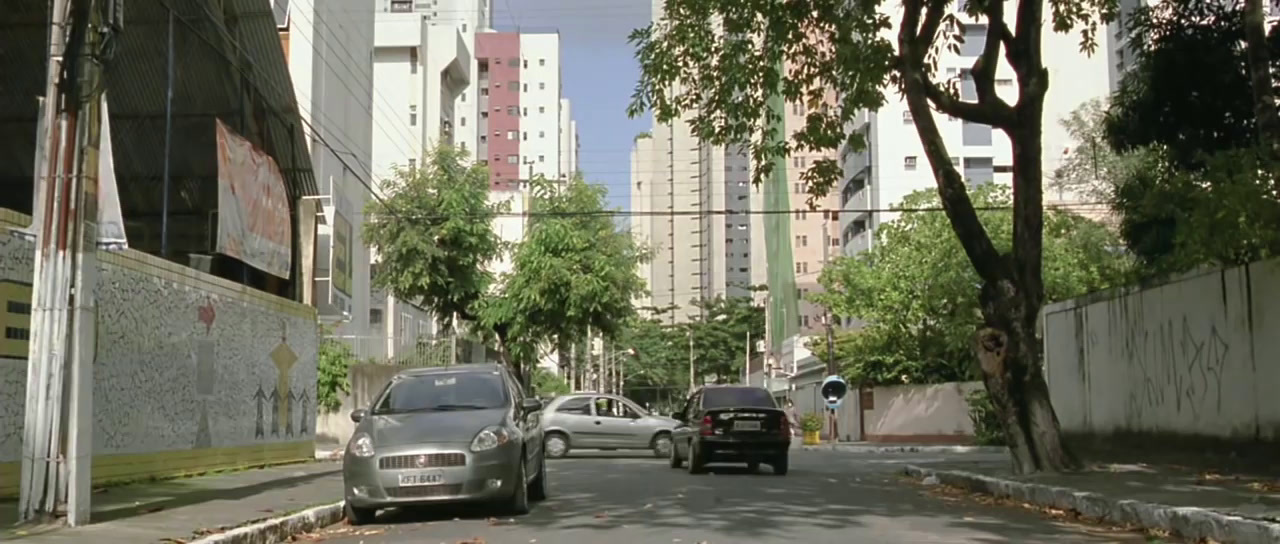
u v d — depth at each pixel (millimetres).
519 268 34375
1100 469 15422
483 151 109375
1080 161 35125
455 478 11109
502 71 110625
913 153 56625
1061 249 32750
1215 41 16188
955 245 33969
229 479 15484
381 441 11414
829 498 14008
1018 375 15805
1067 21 16984
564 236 33812
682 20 16250
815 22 15977
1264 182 11938
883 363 41312
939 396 39219
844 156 62344
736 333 90875
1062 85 52000
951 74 55219
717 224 108062
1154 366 17266
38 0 17109
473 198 34344
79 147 9836
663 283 114625
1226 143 16875
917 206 35469
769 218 83938
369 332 40812
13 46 17438
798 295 75375
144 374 14586
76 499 9703
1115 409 18844
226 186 17422
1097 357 19672
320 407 28578
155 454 14898
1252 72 13195
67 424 9719
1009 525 11047
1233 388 14742
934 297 34312
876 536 9969
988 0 15125
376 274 35500
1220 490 12133
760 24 16266
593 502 13391
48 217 9781
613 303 34125
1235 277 14695
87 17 9836
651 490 15227
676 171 108625
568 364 63062
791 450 34219
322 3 36344
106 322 13586
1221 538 9414
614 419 27609
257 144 20297
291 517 10734
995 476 15383
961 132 56312
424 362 33094
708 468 21375
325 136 36875
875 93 15148
